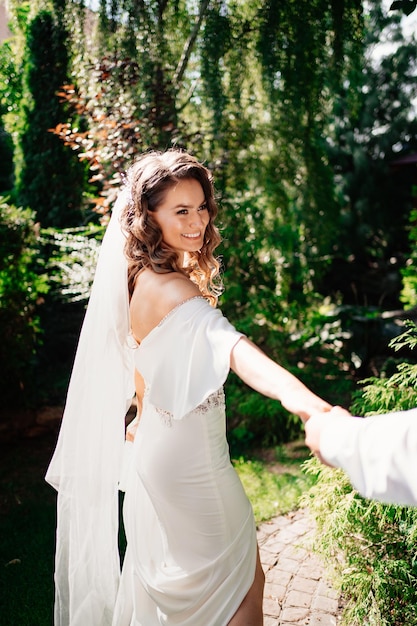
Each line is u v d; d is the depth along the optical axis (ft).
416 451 3.16
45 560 10.09
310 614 8.12
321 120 18.33
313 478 13.00
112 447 6.21
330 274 34.35
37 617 8.46
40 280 17.57
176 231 5.46
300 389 4.00
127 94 14.51
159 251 5.50
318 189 20.26
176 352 5.05
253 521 5.95
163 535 5.73
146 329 5.49
